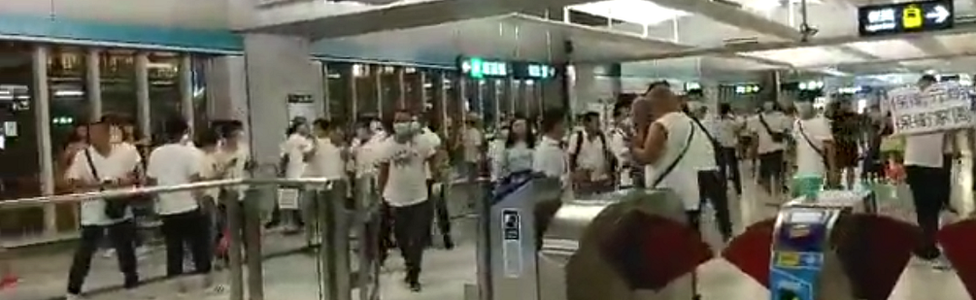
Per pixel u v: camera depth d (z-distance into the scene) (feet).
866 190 21.89
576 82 66.95
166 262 24.11
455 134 45.24
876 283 14.99
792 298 13.76
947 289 20.89
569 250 16.43
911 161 23.91
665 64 81.05
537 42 63.57
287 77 43.88
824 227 13.71
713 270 23.88
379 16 39.83
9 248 23.21
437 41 54.49
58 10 35.04
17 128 35.37
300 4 40.63
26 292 23.52
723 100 90.68
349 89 49.62
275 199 22.11
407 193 25.53
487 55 58.80
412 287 25.17
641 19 64.59
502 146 33.94
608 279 16.80
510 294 17.25
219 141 32.86
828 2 58.95
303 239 21.93
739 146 47.11
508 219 17.22
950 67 112.57
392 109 52.44
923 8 49.60
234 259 22.90
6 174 34.91
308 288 22.08
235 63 42.04
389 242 27.30
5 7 33.27
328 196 20.61
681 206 19.01
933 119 22.93
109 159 25.77
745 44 65.16
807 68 99.86
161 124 40.34
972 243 14.25
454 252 30.91
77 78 37.37
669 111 23.02
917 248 15.48
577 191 26.68
